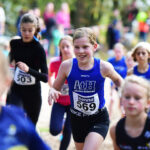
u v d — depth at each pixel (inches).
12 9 1968.5
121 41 1852.9
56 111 512.1
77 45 401.1
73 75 412.8
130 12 1910.7
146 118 313.4
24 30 500.7
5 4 1962.4
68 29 1644.9
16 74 519.8
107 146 609.6
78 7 2097.7
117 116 838.5
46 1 2006.6
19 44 515.8
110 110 806.5
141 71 621.0
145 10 2108.8
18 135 237.0
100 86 414.3
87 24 2110.0
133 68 629.3
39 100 536.1
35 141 249.3
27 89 522.9
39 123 754.2
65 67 418.3
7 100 524.4
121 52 850.1
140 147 312.7
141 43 614.2
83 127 427.2
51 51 1576.0
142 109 306.7
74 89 418.3
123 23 1931.6
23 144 239.0
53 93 417.4
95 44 413.7
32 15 510.9
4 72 238.4
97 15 2079.2
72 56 539.5
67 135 513.3
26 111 531.5
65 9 1625.2
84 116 422.9
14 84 523.8
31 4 2023.9
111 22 2010.3
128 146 317.7
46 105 906.7
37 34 521.0
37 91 530.3
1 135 232.7
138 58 611.8
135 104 303.4
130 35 1878.7
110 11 2101.4
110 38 1768.0
